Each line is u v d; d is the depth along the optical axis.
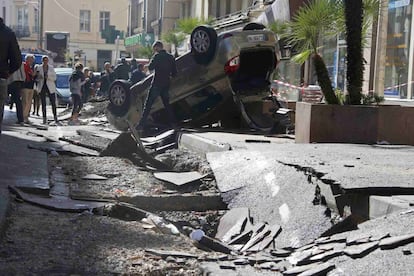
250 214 7.45
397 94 16.83
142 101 16.38
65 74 36.00
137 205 8.24
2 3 76.12
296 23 12.34
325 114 11.41
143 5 58.25
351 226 6.21
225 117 15.74
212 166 9.52
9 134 14.80
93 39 73.38
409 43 16.33
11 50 11.27
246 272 5.33
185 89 15.39
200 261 5.66
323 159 8.59
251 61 14.88
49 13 73.19
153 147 13.82
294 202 7.06
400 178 6.84
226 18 30.78
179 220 7.85
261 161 8.78
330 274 5.02
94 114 23.94
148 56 36.75
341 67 18.70
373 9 12.44
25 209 7.26
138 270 5.32
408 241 4.97
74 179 9.65
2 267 5.18
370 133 11.51
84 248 5.85
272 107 15.11
